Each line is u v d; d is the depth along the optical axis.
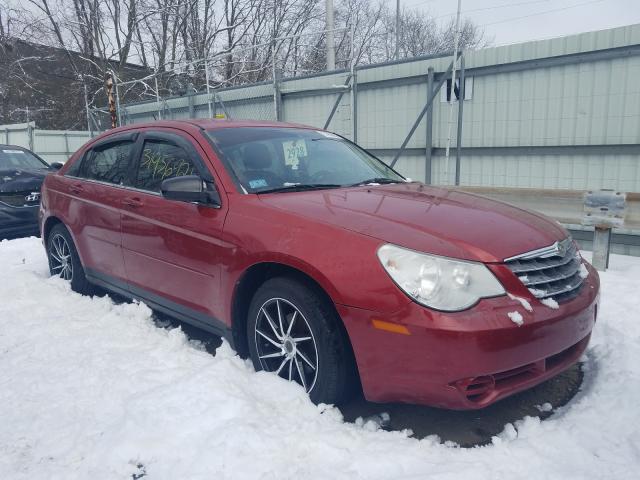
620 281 5.07
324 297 2.88
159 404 2.85
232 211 3.33
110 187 4.46
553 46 7.59
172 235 3.70
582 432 2.70
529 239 2.88
